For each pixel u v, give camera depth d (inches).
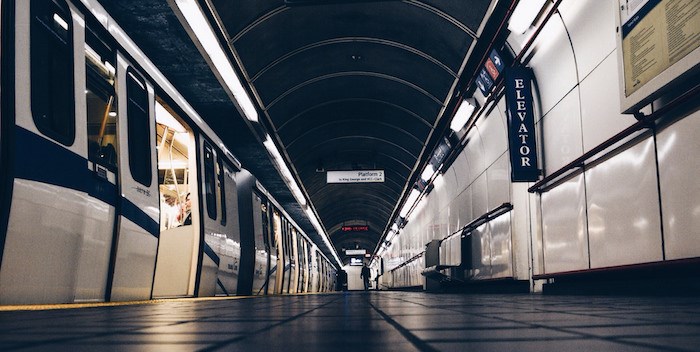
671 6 194.7
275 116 654.5
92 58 233.0
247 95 507.8
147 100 294.4
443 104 602.5
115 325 93.7
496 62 406.9
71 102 205.0
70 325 94.0
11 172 165.5
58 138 193.6
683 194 209.3
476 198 577.3
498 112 459.8
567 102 323.6
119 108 252.4
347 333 74.2
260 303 234.2
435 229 857.5
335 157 950.4
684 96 198.1
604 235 276.7
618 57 235.6
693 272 204.7
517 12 342.6
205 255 384.8
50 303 187.9
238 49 455.5
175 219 490.6
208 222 396.8
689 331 69.4
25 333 76.5
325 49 548.1
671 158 217.2
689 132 205.0
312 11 462.0
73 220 202.5
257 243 594.6
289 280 898.7
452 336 67.3
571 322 88.0
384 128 800.9
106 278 233.3
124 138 254.1
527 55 374.3
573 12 299.3
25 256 173.6
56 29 198.2
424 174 845.2
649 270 234.4
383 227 1706.4
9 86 166.4
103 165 233.6
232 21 409.7
